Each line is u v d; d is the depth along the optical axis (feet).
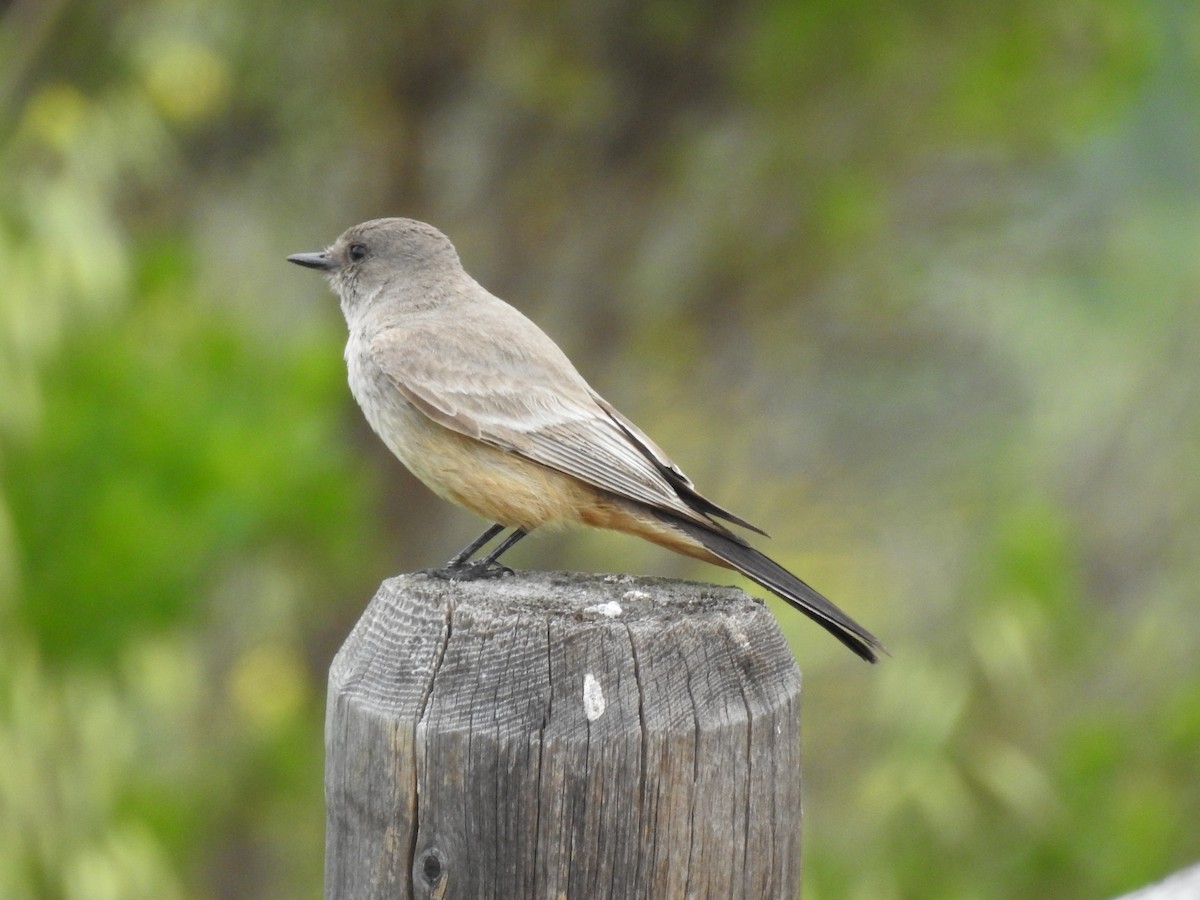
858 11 42.52
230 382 37.93
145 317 37.83
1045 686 40.19
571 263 47.98
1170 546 43.96
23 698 33.45
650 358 49.19
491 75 45.19
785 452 52.06
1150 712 40.42
